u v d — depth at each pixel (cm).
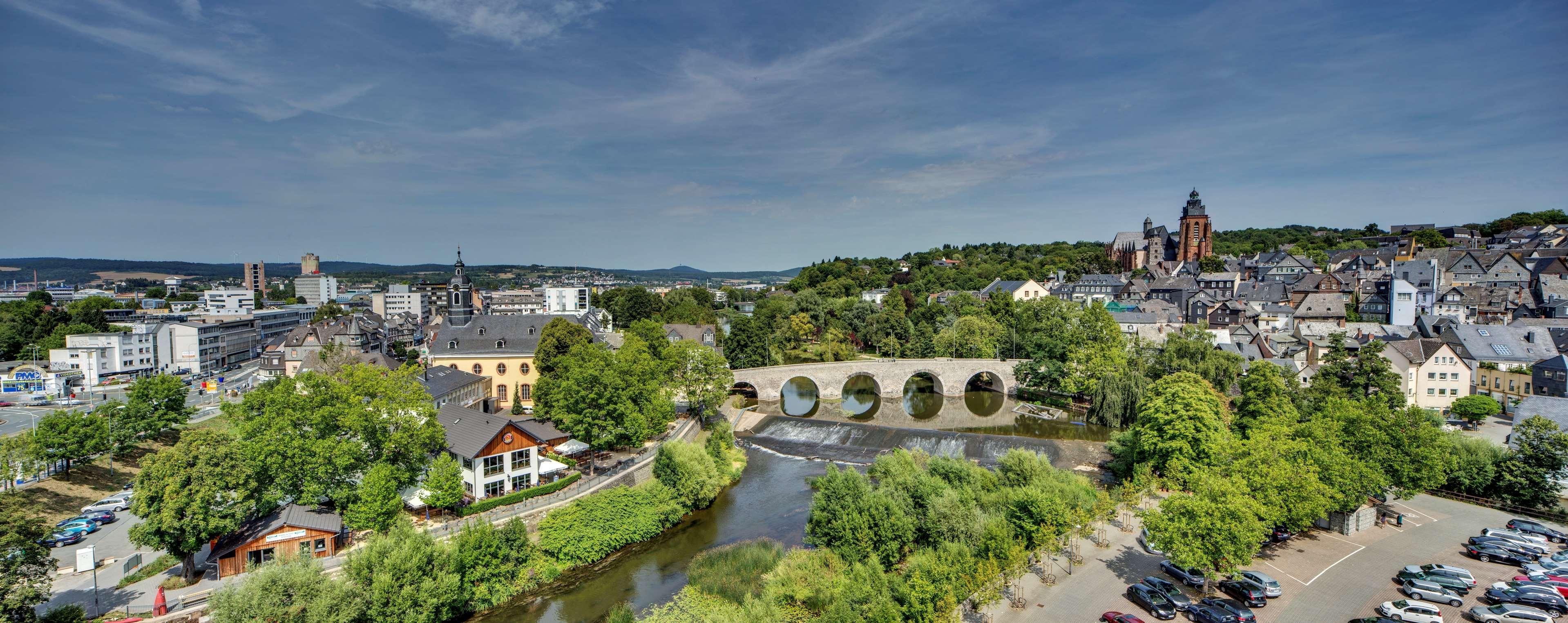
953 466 7100
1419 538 6062
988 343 15825
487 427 7462
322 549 5959
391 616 5081
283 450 6181
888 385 14375
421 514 6775
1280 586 5119
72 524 6469
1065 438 11144
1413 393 10956
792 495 8456
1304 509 5422
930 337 17012
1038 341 14375
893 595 5175
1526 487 6656
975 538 5875
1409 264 16562
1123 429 11200
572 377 8538
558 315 12656
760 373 13588
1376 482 6069
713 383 11438
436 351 11838
